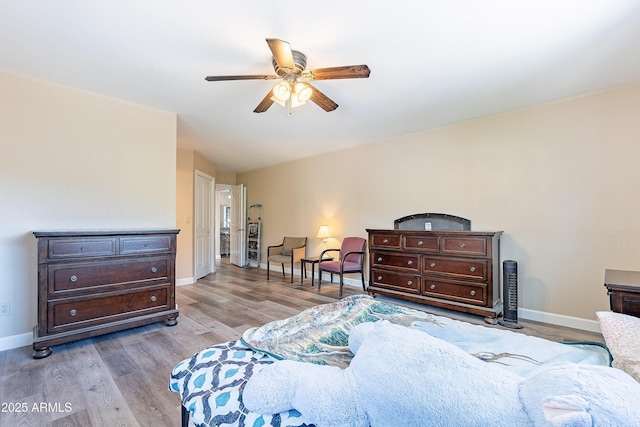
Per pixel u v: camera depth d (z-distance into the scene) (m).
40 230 2.57
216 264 7.38
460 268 3.21
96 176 2.85
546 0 1.62
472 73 2.45
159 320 2.89
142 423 1.58
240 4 1.66
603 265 2.77
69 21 1.80
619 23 1.80
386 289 3.80
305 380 0.87
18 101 2.48
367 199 4.70
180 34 1.94
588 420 0.52
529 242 3.17
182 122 3.69
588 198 2.84
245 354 1.20
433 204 3.92
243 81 2.59
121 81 2.60
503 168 3.34
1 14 1.73
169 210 3.31
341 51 2.14
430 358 0.82
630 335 1.08
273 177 6.48
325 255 5.23
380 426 0.76
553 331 2.82
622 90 2.67
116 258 2.64
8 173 2.44
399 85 2.67
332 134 4.21
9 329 2.45
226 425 0.89
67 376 2.02
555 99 2.97
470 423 0.65
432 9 1.70
